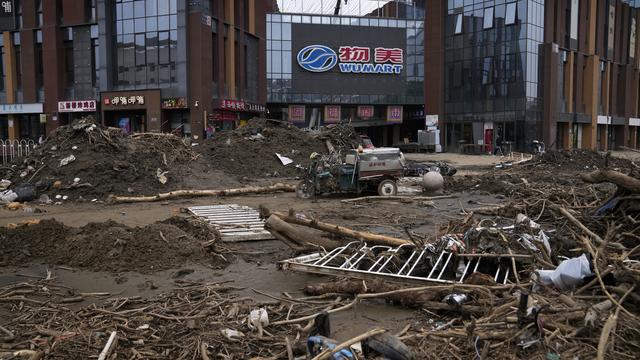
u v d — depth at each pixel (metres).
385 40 52.75
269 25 50.81
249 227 10.36
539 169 23.92
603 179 9.01
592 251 6.48
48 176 15.96
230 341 4.98
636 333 4.50
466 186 17.84
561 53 43.53
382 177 15.60
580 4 45.78
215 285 6.84
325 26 51.66
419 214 12.84
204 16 37.12
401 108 53.59
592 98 47.66
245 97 45.19
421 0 54.28
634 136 56.69
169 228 8.58
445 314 5.61
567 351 4.31
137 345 4.94
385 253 7.15
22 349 4.88
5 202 14.45
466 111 44.22
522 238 7.01
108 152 17.00
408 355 4.02
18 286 6.87
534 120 41.16
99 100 39.59
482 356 4.25
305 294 6.53
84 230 8.82
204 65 37.19
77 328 5.37
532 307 4.75
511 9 40.59
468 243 6.83
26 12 41.72
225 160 21.00
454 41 44.59
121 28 38.38
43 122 41.38
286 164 21.80
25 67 42.00
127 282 7.09
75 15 39.78
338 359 3.97
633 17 54.19
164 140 19.31
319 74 52.03
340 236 8.16
